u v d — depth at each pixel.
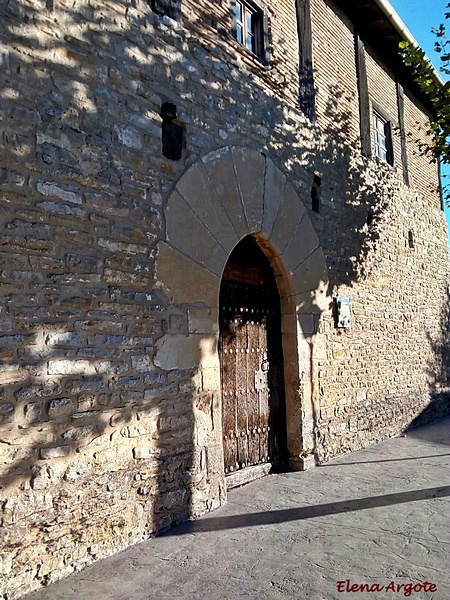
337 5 6.43
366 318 6.34
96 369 2.96
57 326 2.76
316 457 5.12
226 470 4.33
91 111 3.06
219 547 3.08
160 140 3.56
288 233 4.94
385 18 6.77
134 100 3.37
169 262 3.52
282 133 5.00
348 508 3.80
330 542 3.17
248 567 2.81
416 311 7.81
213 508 3.75
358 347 6.11
